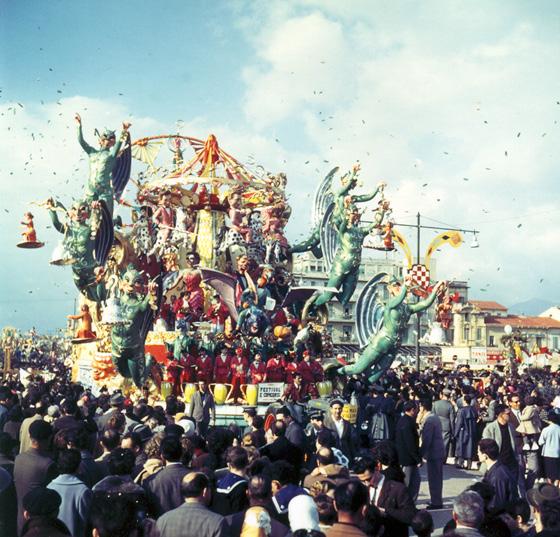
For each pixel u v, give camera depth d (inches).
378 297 1172.5
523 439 663.1
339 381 1112.2
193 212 1277.1
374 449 360.8
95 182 1048.2
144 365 959.6
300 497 252.5
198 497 253.4
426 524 279.1
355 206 1195.3
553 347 4247.0
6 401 625.3
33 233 992.9
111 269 1114.1
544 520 261.3
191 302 1131.9
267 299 1043.3
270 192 1269.7
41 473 329.4
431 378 1418.6
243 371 931.3
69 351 2412.6
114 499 219.9
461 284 4190.5
